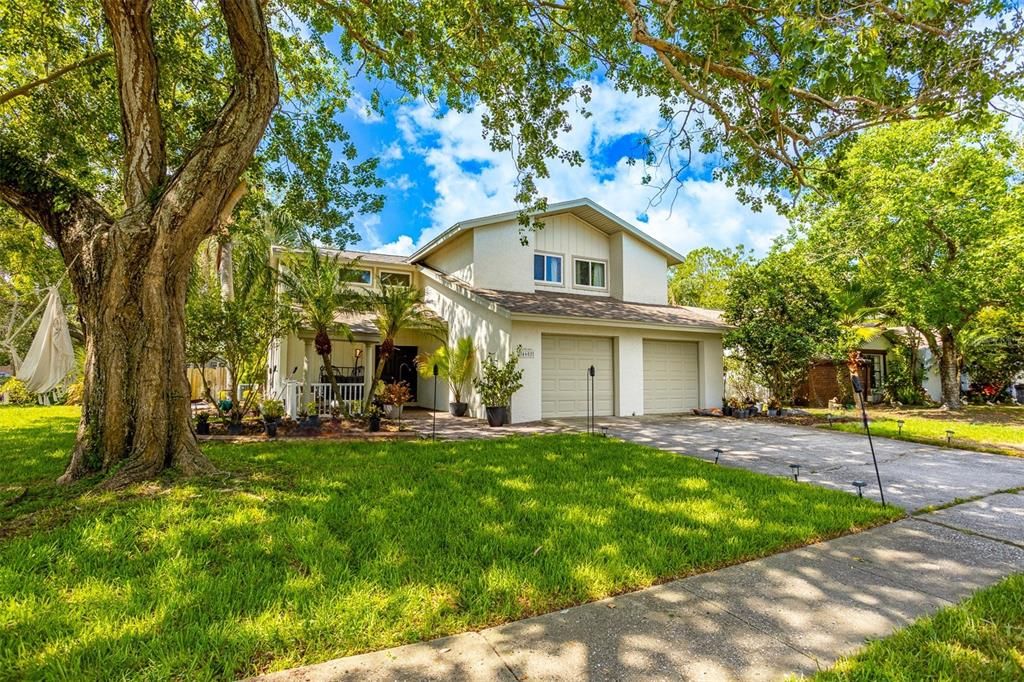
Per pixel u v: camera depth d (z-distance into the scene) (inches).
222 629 98.3
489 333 481.7
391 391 444.5
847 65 144.8
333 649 94.3
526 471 241.8
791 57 154.6
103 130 323.6
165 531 148.6
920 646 97.3
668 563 135.9
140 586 116.3
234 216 385.7
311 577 123.2
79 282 205.0
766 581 127.9
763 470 262.7
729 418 497.4
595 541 149.9
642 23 204.2
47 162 280.1
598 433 379.6
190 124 329.4
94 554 132.3
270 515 164.7
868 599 118.3
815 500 199.0
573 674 87.6
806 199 583.8
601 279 605.9
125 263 199.9
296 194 380.2
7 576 117.6
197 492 182.9
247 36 201.6
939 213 521.7
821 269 658.2
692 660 92.6
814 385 692.7
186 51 314.5
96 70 300.2
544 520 168.9
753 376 568.4
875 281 629.3
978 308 555.8
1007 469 267.6
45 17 276.4
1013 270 483.2
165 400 206.7
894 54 176.4
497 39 278.8
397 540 147.8
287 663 89.7
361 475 224.5
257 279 385.4
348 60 339.3
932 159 541.0
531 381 457.7
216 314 349.7
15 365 721.0
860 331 585.6
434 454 281.9
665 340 550.3
